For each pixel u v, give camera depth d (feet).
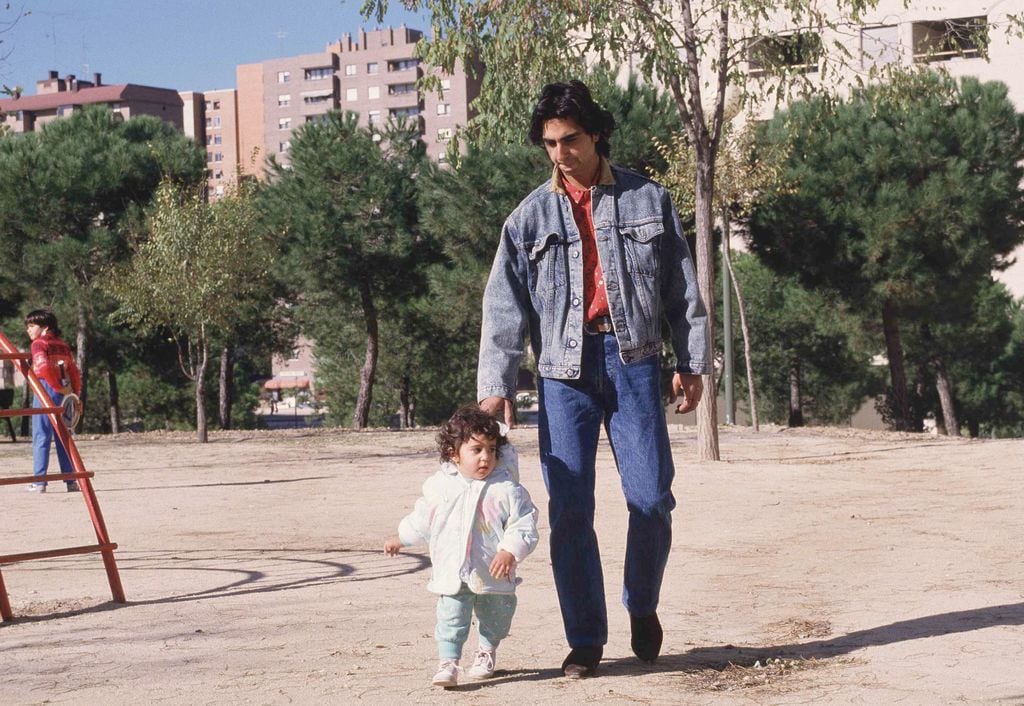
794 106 79.20
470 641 16.17
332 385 156.25
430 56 45.65
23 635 17.44
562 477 13.96
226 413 133.08
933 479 41.65
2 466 58.23
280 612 18.94
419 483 44.88
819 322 108.68
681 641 15.89
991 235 81.25
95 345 108.37
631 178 14.48
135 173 97.04
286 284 105.70
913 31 119.44
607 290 13.96
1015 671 13.48
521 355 14.38
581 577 13.89
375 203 94.43
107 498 40.70
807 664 14.25
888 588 19.81
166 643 16.46
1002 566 21.89
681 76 48.93
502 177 89.66
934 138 78.59
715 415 52.34
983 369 109.19
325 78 452.76
